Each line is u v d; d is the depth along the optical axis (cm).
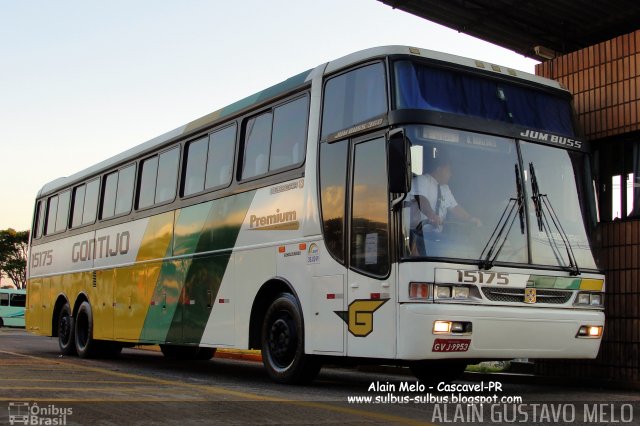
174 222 1263
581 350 891
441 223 822
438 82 877
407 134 831
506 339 830
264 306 1038
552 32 1309
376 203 849
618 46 1138
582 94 1190
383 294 823
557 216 910
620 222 1109
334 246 900
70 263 1672
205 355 1688
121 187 1488
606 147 1163
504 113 912
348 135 902
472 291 816
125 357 1706
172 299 1241
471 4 1223
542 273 869
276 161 1031
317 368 966
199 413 657
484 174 866
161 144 1351
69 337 1636
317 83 972
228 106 1174
